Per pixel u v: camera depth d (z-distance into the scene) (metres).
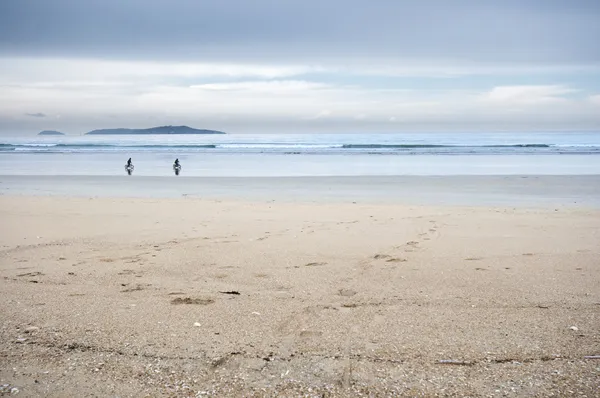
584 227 9.70
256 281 6.05
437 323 4.56
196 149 56.22
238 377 3.57
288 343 4.13
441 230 9.55
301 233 9.27
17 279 6.16
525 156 39.84
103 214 11.77
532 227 9.78
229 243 8.36
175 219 10.98
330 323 4.58
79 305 5.10
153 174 26.84
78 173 27.64
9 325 4.52
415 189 18.36
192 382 3.51
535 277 6.11
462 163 33.06
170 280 6.12
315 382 3.48
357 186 19.47
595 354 3.84
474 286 5.78
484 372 3.59
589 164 31.17
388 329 4.43
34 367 3.73
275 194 17.03
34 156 43.75
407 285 5.86
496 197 15.95
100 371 3.67
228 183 20.89
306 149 53.81
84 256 7.45
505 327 4.45
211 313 4.86
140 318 4.71
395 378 3.52
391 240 8.59
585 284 5.76
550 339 4.15
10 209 12.66
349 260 7.14
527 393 3.29
